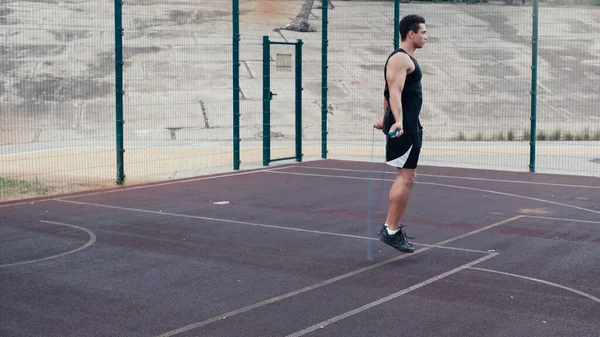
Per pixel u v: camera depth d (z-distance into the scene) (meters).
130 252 7.89
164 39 29.97
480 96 27.17
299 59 15.71
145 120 22.84
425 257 7.66
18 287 6.55
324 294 6.34
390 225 7.38
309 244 8.29
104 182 13.03
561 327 5.46
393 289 6.48
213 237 8.64
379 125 7.52
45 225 9.30
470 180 13.28
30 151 17.28
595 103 27.19
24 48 27.72
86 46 28.64
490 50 31.36
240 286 6.60
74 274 7.00
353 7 32.97
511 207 10.62
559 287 6.53
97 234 8.77
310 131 22.91
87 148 17.94
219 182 13.05
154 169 14.70
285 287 6.56
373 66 29.23
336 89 27.02
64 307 5.98
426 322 5.59
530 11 34.56
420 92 7.19
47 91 24.80
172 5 34.06
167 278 6.86
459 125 24.17
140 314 5.80
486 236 8.69
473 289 6.47
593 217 9.88
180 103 24.52
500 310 5.88
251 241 8.44
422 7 26.61
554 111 26.20
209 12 33.69
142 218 9.77
